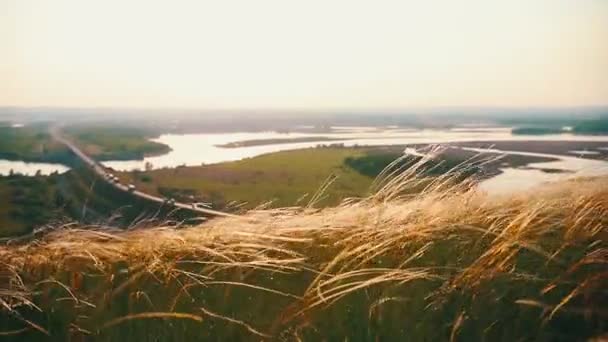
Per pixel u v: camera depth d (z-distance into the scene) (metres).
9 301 3.75
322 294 3.45
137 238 4.65
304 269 3.80
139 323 3.47
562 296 3.36
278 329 3.32
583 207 4.54
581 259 3.66
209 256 4.05
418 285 3.49
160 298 3.64
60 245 4.55
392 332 3.24
